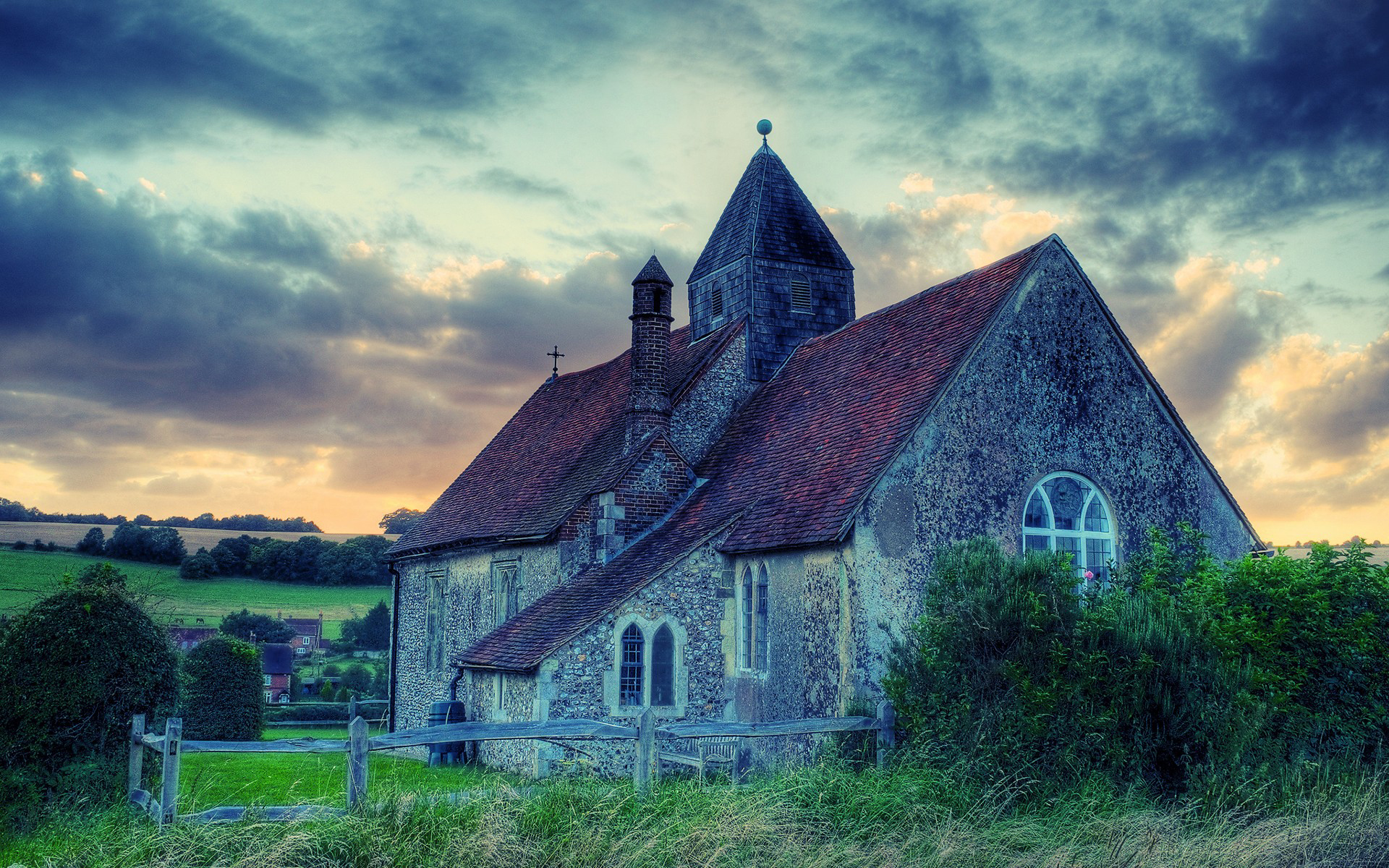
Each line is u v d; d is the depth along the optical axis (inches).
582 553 917.2
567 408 1270.9
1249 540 828.6
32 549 3380.9
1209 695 520.1
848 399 844.6
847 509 681.0
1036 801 485.4
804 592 717.3
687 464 935.7
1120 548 774.5
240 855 392.2
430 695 1197.7
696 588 793.6
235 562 3595.0
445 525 1242.6
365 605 3400.6
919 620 593.0
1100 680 514.9
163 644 586.6
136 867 384.5
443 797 447.8
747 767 579.5
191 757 912.9
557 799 453.4
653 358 967.6
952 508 713.0
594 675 759.7
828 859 408.2
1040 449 755.4
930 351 794.2
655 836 418.9
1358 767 548.4
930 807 455.8
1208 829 463.8
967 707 520.1
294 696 2165.4
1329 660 578.9
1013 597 534.9
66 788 526.6
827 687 685.3
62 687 537.3
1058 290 788.0
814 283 1099.3
